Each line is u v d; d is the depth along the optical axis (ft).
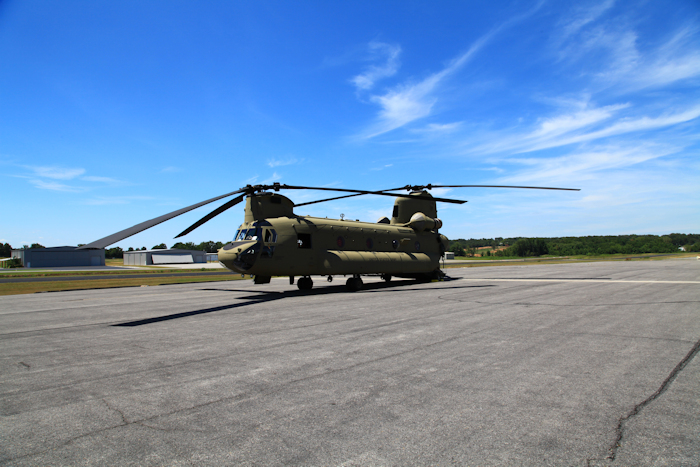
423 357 18.56
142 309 37.76
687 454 9.50
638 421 11.41
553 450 9.76
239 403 13.05
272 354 19.42
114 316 33.32
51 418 11.96
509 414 11.96
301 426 11.27
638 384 14.55
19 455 9.71
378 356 18.83
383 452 9.73
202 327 27.30
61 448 10.07
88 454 9.77
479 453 9.64
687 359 17.81
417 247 66.74
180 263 262.88
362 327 26.27
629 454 9.53
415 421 11.53
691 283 57.41
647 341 21.48
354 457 9.50
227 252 47.39
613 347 20.16
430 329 25.34
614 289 50.85
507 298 42.39
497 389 14.14
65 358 19.12
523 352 19.31
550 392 13.79
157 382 15.30
